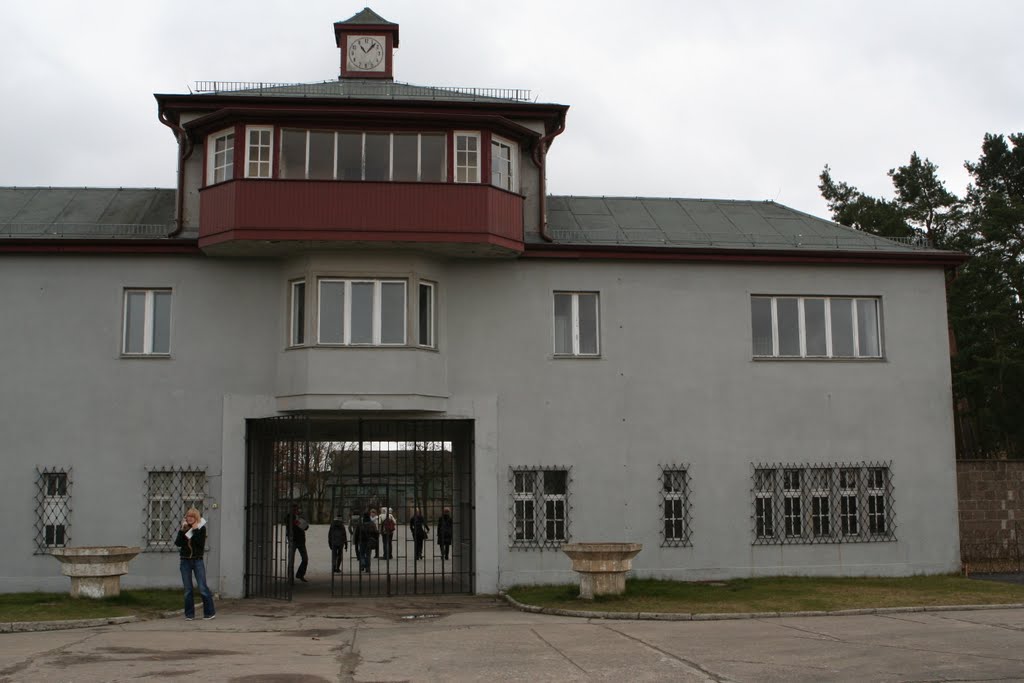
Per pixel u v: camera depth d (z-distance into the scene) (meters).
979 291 40.88
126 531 18.72
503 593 18.72
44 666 10.64
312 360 18.64
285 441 21.03
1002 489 21.55
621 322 20.28
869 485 20.64
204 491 18.94
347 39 24.33
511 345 19.89
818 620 14.65
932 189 43.78
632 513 19.75
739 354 20.52
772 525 20.17
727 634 13.13
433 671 10.45
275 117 19.09
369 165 19.39
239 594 18.70
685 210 23.50
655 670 10.41
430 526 30.14
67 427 18.89
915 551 20.53
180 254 19.48
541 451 19.67
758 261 20.73
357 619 15.57
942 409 21.09
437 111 19.78
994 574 20.81
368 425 20.84
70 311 19.20
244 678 9.96
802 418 20.55
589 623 14.60
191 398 19.14
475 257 19.92
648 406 20.09
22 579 18.44
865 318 21.33
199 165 20.48
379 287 19.11
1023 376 38.12
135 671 10.34
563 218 22.31
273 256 19.55
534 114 21.03
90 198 21.98
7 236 19.06
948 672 10.16
